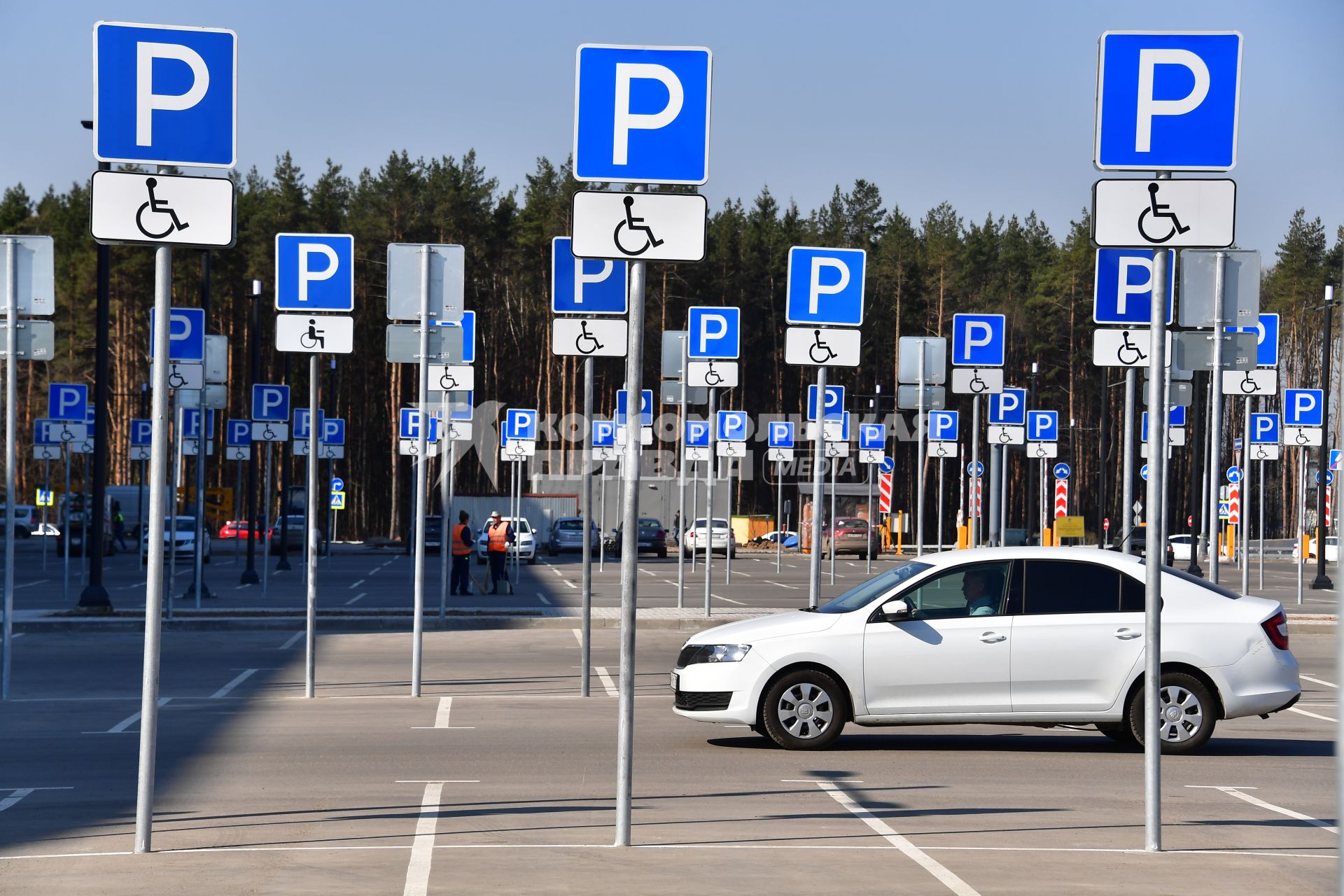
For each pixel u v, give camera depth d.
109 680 22.88
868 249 120.62
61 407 31.52
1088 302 115.50
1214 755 16.03
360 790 13.15
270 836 10.91
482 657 26.45
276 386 35.88
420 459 20.61
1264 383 34.19
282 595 42.38
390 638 30.06
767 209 121.31
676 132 10.25
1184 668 15.91
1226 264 19.91
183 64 10.32
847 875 9.61
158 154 10.28
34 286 19.00
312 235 20.42
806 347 22.31
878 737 17.17
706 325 30.73
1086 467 117.31
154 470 10.13
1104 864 10.09
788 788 13.45
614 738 16.69
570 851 10.32
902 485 118.88
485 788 13.33
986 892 9.13
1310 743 17.19
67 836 10.96
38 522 114.38
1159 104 10.44
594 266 20.19
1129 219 10.47
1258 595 45.62
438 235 102.44
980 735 17.48
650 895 8.98
